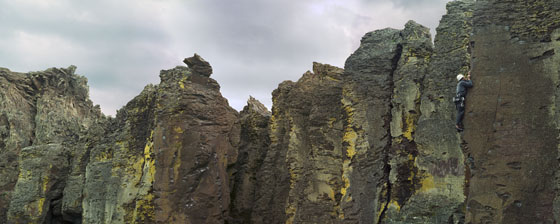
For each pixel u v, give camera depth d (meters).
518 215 16.81
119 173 32.41
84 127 46.88
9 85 46.12
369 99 24.05
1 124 44.88
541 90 17.27
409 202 21.52
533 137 17.08
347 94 24.72
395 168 22.55
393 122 23.14
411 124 22.58
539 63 17.48
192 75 29.64
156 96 30.50
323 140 25.86
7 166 43.12
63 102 47.50
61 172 40.12
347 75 24.95
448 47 21.84
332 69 27.42
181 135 28.09
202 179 27.94
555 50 17.31
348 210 23.45
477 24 18.81
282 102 30.30
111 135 35.34
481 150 17.83
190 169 27.78
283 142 29.73
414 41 23.48
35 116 46.25
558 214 16.23
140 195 28.81
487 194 17.42
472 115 18.22
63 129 45.19
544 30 17.64
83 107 49.84
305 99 28.03
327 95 26.56
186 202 27.39
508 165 17.28
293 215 25.89
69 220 39.00
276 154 29.84
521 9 18.22
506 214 16.97
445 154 20.89
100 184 34.22
